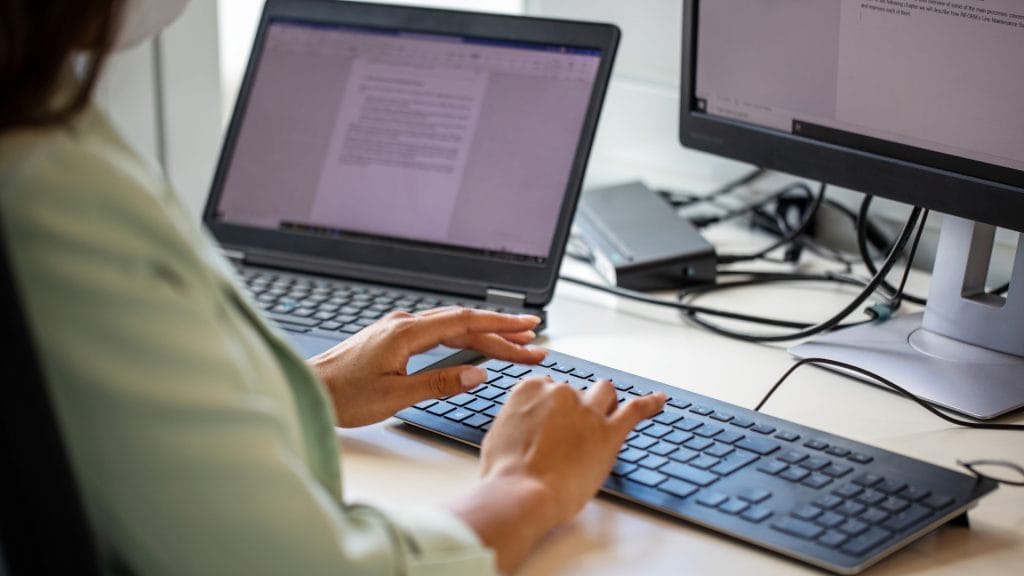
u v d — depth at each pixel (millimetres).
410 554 623
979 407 941
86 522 524
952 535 763
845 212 1346
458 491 810
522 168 1182
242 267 1247
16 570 532
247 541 555
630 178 1610
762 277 1279
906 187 1019
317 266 1227
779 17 1087
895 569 718
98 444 536
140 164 578
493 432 770
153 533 551
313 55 1277
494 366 983
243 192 1271
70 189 526
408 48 1247
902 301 1209
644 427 863
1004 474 847
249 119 1285
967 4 930
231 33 1986
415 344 921
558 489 723
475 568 637
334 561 577
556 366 977
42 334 525
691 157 1541
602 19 1595
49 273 521
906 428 922
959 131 971
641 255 1253
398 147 1228
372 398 896
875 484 782
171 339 538
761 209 1444
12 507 521
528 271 1155
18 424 509
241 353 578
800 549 710
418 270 1193
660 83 1558
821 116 1082
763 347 1096
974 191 967
